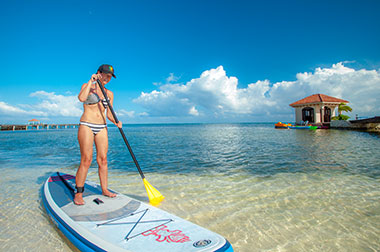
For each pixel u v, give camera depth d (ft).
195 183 17.67
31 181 18.75
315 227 10.60
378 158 27.68
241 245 9.16
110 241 7.64
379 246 9.02
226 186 16.88
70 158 30.32
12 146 46.16
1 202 13.92
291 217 11.66
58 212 10.11
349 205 13.08
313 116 126.11
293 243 9.29
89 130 11.02
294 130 104.99
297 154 31.35
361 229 10.36
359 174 19.94
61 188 13.19
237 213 12.16
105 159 11.87
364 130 95.35
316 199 14.07
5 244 9.20
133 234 8.02
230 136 70.38
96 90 11.60
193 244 7.22
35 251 8.70
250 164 24.68
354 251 8.70
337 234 9.95
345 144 43.34
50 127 231.71
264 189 16.10
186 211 12.45
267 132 92.63
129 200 11.19
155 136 74.90
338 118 121.49
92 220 9.20
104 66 11.63
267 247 9.02
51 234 9.98
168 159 28.27
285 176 19.51
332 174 20.01
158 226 8.55
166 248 7.06
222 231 10.30
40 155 33.27
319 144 43.78
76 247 8.59
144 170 22.25
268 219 11.46
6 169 23.44
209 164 24.91
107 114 12.94
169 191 15.83
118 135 81.15
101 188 12.29
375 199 13.91
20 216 11.87
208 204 13.43
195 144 46.29
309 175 19.76
